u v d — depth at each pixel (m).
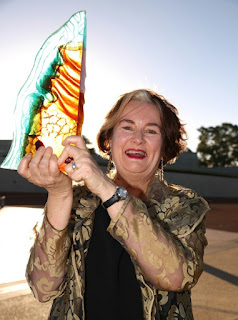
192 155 44.56
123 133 1.55
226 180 36.53
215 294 5.14
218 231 10.91
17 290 4.98
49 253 1.33
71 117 1.16
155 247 1.23
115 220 1.21
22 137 1.15
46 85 1.15
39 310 4.37
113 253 1.42
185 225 1.36
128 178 1.59
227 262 6.86
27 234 9.11
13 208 15.50
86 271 1.41
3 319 4.09
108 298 1.39
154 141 1.54
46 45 1.15
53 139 1.16
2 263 6.30
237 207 20.39
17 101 1.15
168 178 33.59
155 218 1.42
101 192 1.21
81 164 1.15
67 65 1.15
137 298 1.39
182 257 1.26
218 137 59.28
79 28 1.15
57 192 1.25
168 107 1.61
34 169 1.14
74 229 1.41
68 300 1.39
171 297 1.40
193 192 1.48
